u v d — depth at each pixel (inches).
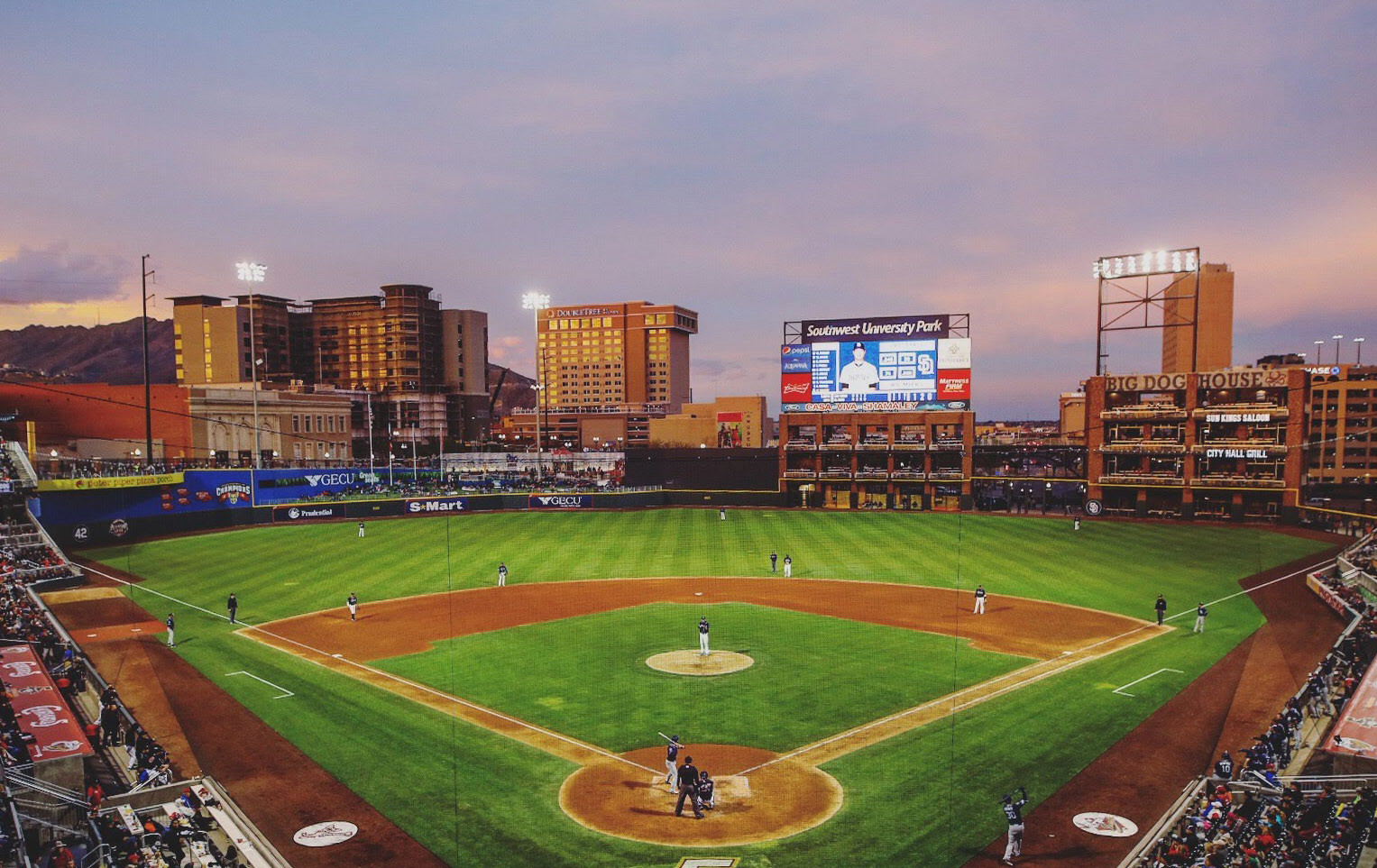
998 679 1295.5
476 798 908.6
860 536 2839.6
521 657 1429.6
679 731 1090.1
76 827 821.2
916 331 3516.2
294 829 844.6
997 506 3533.5
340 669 1369.3
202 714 1167.6
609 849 799.7
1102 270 3341.5
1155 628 1611.7
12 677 1128.2
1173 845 751.1
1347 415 5147.6
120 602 1872.5
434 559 2434.8
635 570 2274.9
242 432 3759.8
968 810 872.9
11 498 2260.1
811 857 783.1
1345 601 1692.9
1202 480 3122.5
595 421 6820.9
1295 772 962.7
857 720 1124.5
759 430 6948.8
